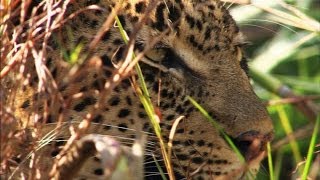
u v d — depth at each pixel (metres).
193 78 8.21
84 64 7.50
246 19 10.98
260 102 8.44
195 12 8.17
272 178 7.82
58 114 7.30
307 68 11.97
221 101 8.25
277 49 11.81
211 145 8.15
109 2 7.88
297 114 11.02
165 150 7.57
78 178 7.78
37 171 6.98
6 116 6.74
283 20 9.78
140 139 6.53
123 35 7.39
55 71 7.50
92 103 7.62
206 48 8.27
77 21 7.74
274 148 8.62
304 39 10.40
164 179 7.57
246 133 8.18
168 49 8.06
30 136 7.15
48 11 7.11
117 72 6.80
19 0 7.37
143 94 7.48
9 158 6.95
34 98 7.35
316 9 11.82
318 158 8.11
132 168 6.22
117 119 7.80
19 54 6.94
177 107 8.09
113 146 6.09
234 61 8.49
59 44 7.53
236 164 8.21
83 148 6.53
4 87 6.97
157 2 7.49
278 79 11.19
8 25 7.20
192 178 8.19
